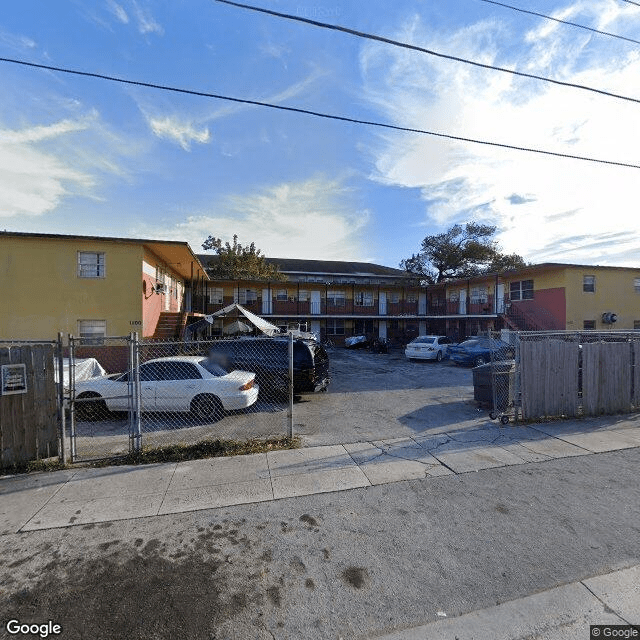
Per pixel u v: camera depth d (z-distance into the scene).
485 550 3.07
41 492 4.09
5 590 2.61
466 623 2.34
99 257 13.50
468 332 28.73
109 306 13.46
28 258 12.84
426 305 33.88
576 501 3.89
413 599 2.53
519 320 23.39
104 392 7.22
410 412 7.91
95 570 2.82
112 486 4.23
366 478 4.45
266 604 2.49
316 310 31.34
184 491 4.11
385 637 2.24
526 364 6.93
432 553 3.03
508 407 7.23
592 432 6.27
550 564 2.89
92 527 3.41
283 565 2.88
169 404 7.15
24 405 4.74
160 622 2.34
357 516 3.60
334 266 42.28
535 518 3.56
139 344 5.46
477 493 4.07
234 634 2.25
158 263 16.78
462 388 11.00
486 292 26.98
